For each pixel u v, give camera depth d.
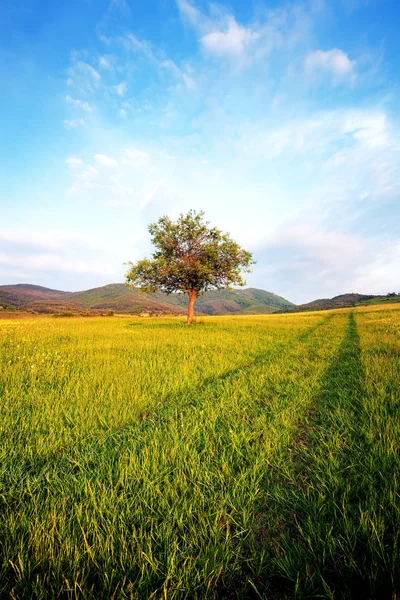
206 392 5.70
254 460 3.04
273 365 8.18
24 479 2.76
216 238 28.36
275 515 2.32
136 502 2.37
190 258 27.53
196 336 15.74
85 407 4.63
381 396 4.99
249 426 4.02
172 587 1.69
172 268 25.70
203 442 3.50
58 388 5.66
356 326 22.83
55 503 2.38
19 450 3.21
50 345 11.01
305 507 2.33
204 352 10.40
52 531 1.94
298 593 1.66
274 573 1.80
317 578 1.73
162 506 2.32
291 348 11.80
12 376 6.27
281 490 2.57
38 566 1.81
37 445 3.29
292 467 2.99
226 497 2.42
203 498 2.40
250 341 13.88
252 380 6.58
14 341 11.45
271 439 3.55
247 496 2.50
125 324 25.44
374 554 1.79
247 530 2.13
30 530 2.03
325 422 4.17
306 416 4.51
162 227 28.34
